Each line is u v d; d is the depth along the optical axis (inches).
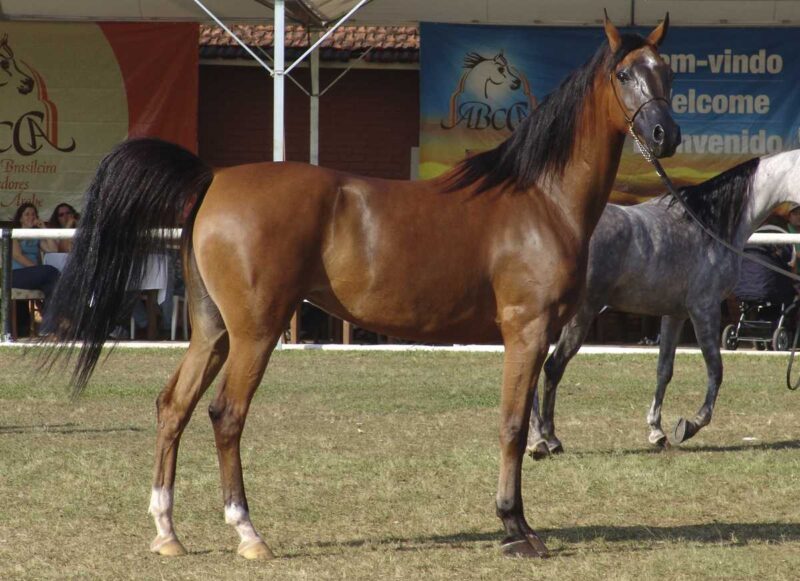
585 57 877.2
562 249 299.3
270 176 290.0
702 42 874.8
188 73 894.4
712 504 362.3
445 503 355.9
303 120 970.7
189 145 898.7
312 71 876.0
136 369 665.6
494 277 296.8
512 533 297.4
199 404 548.1
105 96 893.8
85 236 289.0
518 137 305.6
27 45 892.0
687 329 887.1
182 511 341.7
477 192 300.2
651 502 363.9
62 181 899.4
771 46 873.5
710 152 880.9
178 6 848.9
